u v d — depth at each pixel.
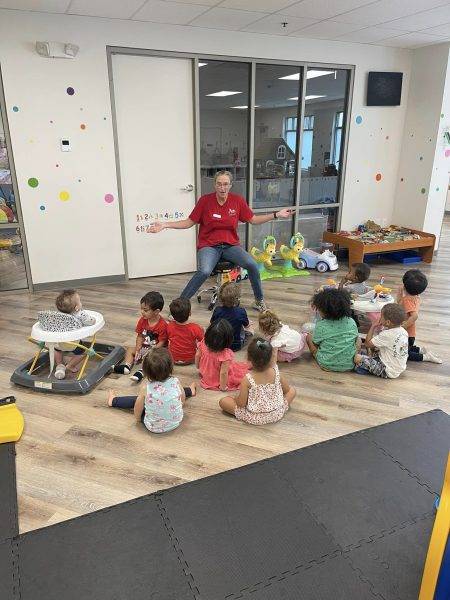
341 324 2.74
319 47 4.73
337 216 5.52
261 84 4.68
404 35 4.53
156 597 1.39
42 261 4.20
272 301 4.03
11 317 3.62
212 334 2.43
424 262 5.36
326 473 1.92
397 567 1.50
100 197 4.25
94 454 2.03
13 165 3.87
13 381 2.58
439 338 3.26
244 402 2.24
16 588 1.42
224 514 1.71
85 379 2.53
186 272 4.89
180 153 4.50
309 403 2.44
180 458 2.01
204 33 4.20
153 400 2.11
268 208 5.16
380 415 2.34
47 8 3.52
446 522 1.18
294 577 1.46
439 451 2.06
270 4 3.49
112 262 4.48
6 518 1.67
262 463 1.98
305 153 5.16
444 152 5.22
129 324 3.48
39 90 3.78
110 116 4.08
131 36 3.95
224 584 1.44
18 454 2.02
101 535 1.61
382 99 5.16
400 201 5.68
